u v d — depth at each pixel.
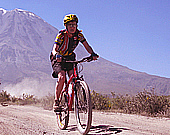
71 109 5.23
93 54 5.05
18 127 5.30
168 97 10.09
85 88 4.71
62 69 5.34
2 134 4.55
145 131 5.13
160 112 8.61
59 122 5.55
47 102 12.54
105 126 5.67
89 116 4.58
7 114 7.49
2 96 15.60
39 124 5.85
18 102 14.38
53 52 5.18
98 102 10.97
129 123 6.19
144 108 9.10
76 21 5.20
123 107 10.40
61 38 5.22
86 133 4.73
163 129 5.38
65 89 5.35
